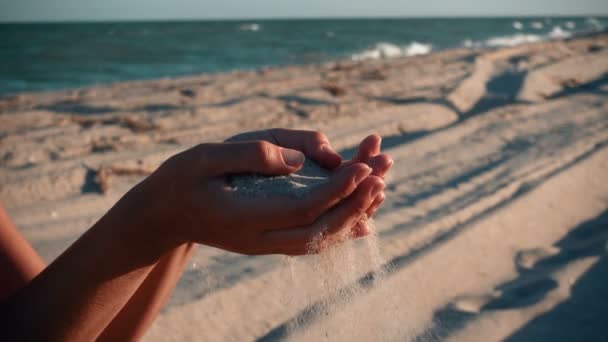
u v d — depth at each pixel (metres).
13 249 0.88
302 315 2.15
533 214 3.46
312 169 0.89
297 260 2.62
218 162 0.67
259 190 0.66
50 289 0.69
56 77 19.56
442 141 5.68
